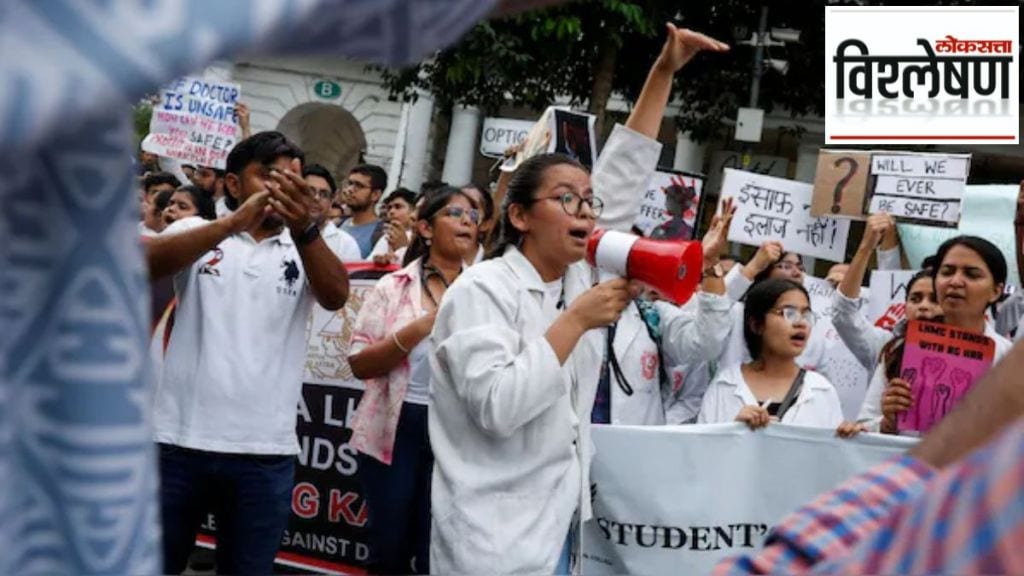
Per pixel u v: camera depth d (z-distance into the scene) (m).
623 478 3.94
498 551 2.71
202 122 7.60
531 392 2.64
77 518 0.54
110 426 0.54
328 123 22.30
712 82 14.05
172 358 3.72
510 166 4.89
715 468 3.95
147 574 0.56
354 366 4.40
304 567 5.20
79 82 0.39
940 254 4.37
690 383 4.80
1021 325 4.91
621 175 3.33
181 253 3.31
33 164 0.52
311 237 3.64
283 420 3.82
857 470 3.93
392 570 4.41
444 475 2.79
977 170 19.05
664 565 3.95
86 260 0.53
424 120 19.84
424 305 4.41
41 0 0.38
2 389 0.50
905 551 0.49
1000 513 0.45
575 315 2.71
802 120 18.00
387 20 0.50
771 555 0.76
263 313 3.76
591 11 11.48
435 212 4.46
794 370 4.37
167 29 0.40
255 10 0.42
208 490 3.77
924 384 4.18
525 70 11.52
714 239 5.07
